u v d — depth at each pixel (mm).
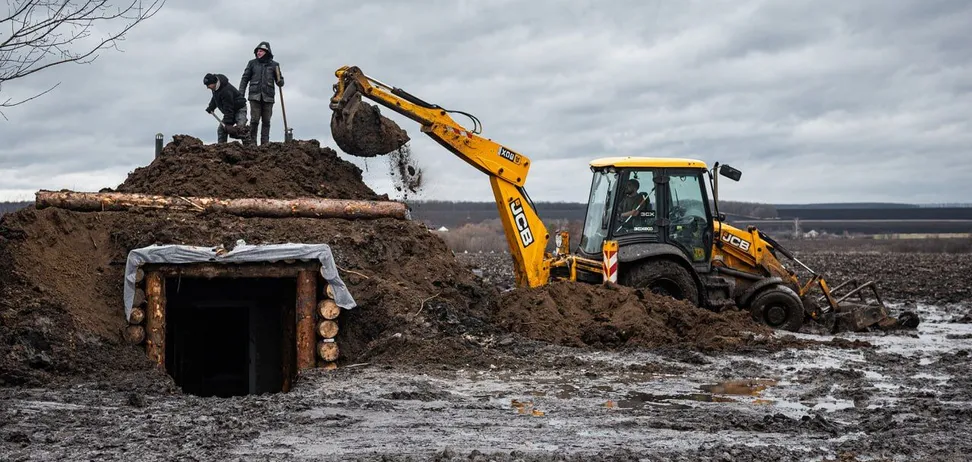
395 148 17047
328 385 11766
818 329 18328
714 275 18125
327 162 17828
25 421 9375
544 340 14891
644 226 17453
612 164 17516
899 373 13047
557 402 10938
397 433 9156
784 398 11305
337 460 7961
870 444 8609
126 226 14570
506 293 16406
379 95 16766
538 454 8164
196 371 16875
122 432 8969
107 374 12383
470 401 10961
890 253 68375
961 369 13352
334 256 14898
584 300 16094
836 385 12109
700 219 17766
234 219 15297
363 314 14516
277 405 10508
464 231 69000
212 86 18031
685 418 9961
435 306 14773
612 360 13711
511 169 17453
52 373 12094
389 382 11961
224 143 17578
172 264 13680
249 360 16359
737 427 9484
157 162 16922
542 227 17703
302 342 14109
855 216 163125
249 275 13969
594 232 18000
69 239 14156
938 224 146500
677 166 17625
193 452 8195
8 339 12117
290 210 15727
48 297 12914
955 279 33406
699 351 14539
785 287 18172
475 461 7824
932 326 19375
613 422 9758
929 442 8742
